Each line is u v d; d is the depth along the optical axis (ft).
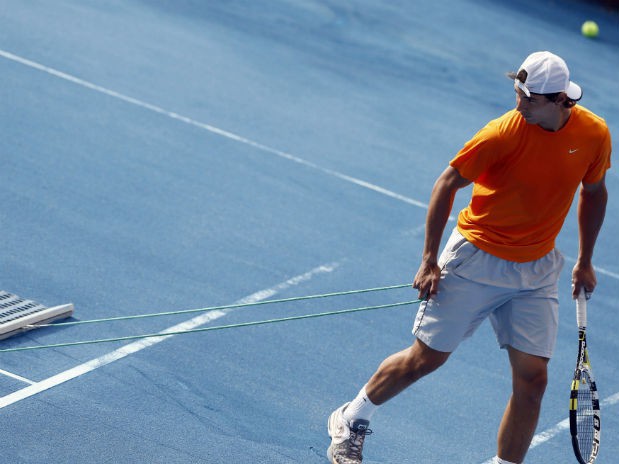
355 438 47.52
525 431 46.16
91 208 74.59
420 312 46.16
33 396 50.39
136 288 64.23
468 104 124.16
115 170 82.28
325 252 75.61
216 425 50.65
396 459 50.80
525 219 44.39
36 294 61.16
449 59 141.08
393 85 124.06
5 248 66.03
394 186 92.79
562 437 56.18
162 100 100.22
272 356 58.85
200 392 53.52
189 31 123.44
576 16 192.24
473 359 63.36
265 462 48.26
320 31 138.10
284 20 138.41
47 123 88.58
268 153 93.40
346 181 91.15
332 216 82.74
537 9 189.47
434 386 59.16
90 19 118.52
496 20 170.60
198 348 58.03
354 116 109.60
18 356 53.93
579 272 49.01
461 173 43.57
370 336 63.77
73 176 79.41
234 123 98.78
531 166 43.39
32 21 112.98
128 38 115.34
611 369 66.49
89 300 61.57
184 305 63.21
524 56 152.05
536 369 45.47
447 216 44.29
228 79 110.52
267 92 109.81
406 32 148.46
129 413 50.31
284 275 70.33
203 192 81.61
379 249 78.28
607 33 184.85
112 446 47.29
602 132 44.19
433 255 44.75
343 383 57.41
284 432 51.16
